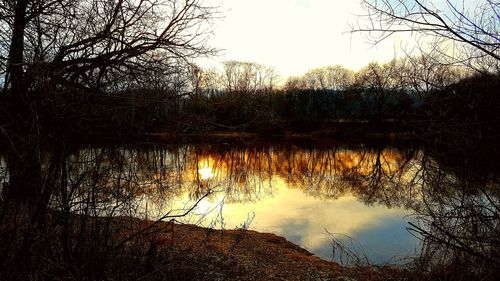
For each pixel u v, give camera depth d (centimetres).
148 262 673
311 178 2920
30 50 526
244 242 1238
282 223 1606
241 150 4803
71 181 534
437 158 660
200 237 1173
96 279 550
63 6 598
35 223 503
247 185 2488
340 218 1673
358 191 2297
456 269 696
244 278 875
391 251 1203
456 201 706
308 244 1327
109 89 620
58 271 515
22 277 483
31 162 477
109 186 598
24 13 538
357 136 5606
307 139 5872
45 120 490
